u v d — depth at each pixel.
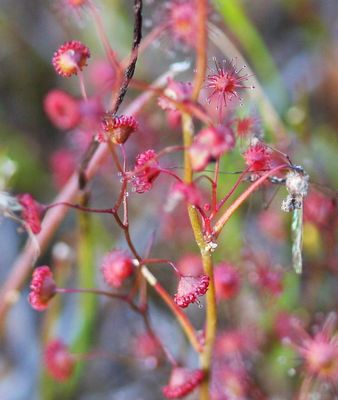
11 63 0.25
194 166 0.12
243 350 0.17
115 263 0.14
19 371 0.19
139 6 0.13
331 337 0.16
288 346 0.17
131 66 0.13
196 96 0.13
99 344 0.20
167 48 0.16
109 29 0.23
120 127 0.13
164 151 0.13
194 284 0.13
